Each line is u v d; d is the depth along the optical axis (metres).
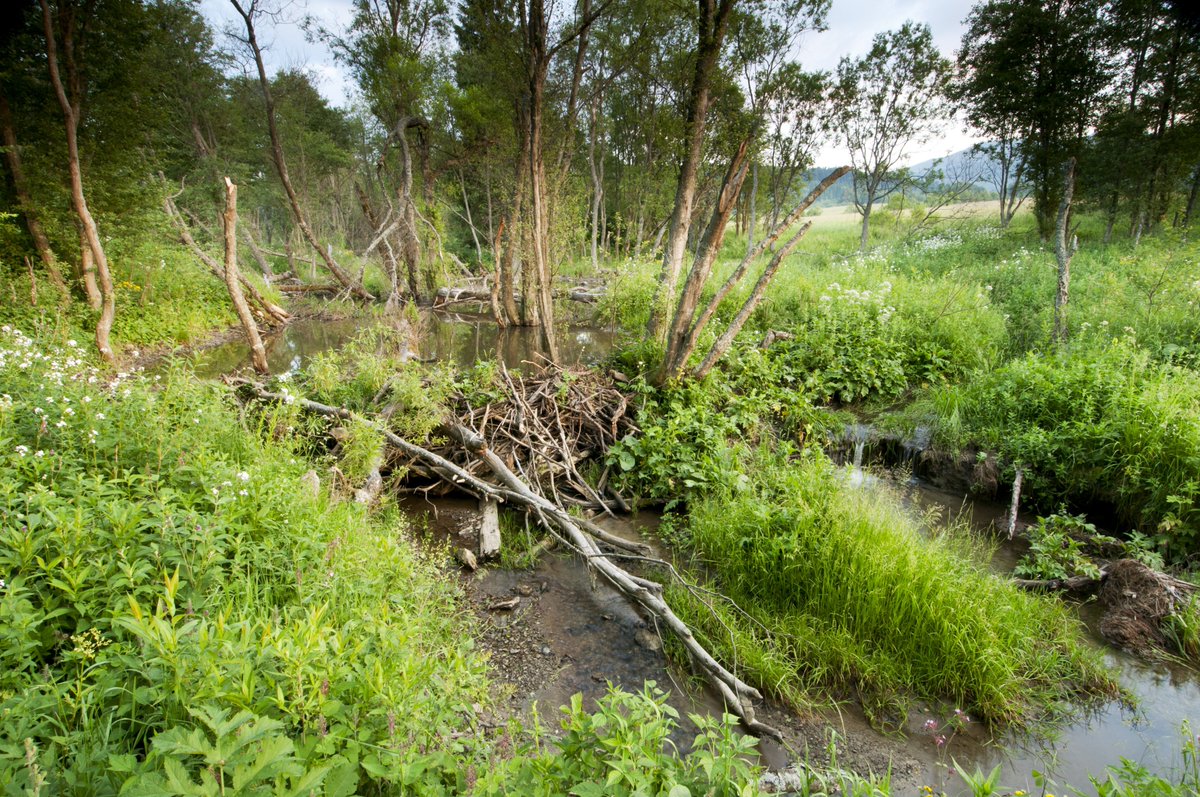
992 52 20.75
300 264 28.52
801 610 4.48
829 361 9.38
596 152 31.47
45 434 4.15
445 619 4.10
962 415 7.53
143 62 10.98
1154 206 18.36
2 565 2.70
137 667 2.17
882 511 5.09
